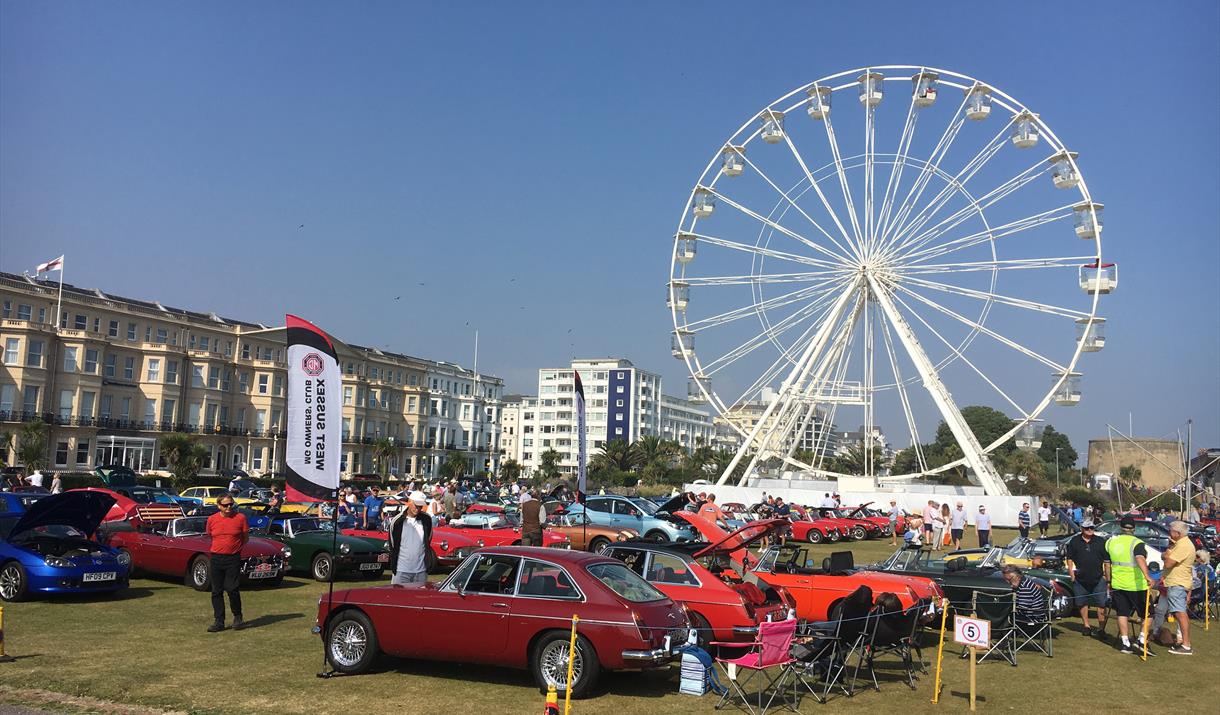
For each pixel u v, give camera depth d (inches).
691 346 1836.9
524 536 765.9
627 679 421.1
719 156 1851.6
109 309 2511.1
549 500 1221.7
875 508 1676.9
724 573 506.3
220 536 519.8
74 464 2297.0
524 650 387.5
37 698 359.6
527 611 387.9
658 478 4227.4
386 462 3245.6
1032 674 463.5
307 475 446.6
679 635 400.5
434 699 373.1
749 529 515.5
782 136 1795.0
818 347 1772.9
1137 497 3238.2
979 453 1702.8
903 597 508.7
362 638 413.4
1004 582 554.6
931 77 1692.9
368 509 1020.5
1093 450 4185.5
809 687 406.6
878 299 1710.1
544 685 383.2
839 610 473.7
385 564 783.7
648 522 1016.2
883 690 425.7
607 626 375.2
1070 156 1573.6
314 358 456.8
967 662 495.8
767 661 371.6
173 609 587.5
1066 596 632.4
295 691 381.4
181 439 2251.5
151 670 411.5
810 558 1069.8
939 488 1893.5
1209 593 720.3
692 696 392.8
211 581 520.7
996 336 1630.2
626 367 6013.8
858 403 1801.2
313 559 756.6
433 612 402.3
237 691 378.6
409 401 3543.3
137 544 709.3
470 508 1326.3
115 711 345.1
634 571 452.4
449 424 3809.1
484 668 431.5
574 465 5935.0
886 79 1731.1
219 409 2746.1
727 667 386.0
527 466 6097.4
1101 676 459.8
